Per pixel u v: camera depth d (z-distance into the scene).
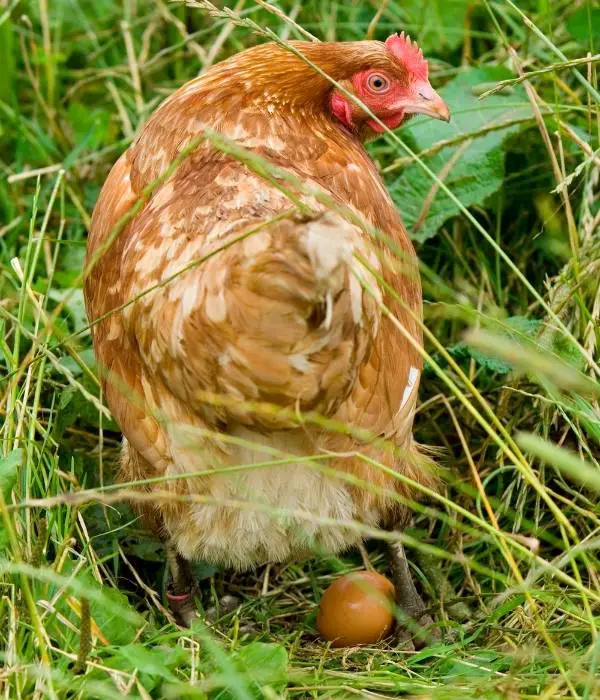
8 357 4.51
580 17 5.45
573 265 4.53
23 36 6.49
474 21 6.25
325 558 4.24
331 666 3.97
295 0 6.30
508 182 5.61
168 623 4.28
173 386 3.57
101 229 4.10
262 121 3.96
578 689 3.45
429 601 4.65
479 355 4.61
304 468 3.76
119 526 4.54
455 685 3.60
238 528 3.89
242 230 3.34
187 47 6.52
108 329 3.97
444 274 5.59
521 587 3.37
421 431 5.13
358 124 4.33
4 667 3.55
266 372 3.24
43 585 3.83
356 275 3.09
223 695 3.54
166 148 4.00
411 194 5.26
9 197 6.02
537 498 4.50
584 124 5.39
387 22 6.39
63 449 4.80
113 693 3.34
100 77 6.53
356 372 3.47
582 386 3.37
